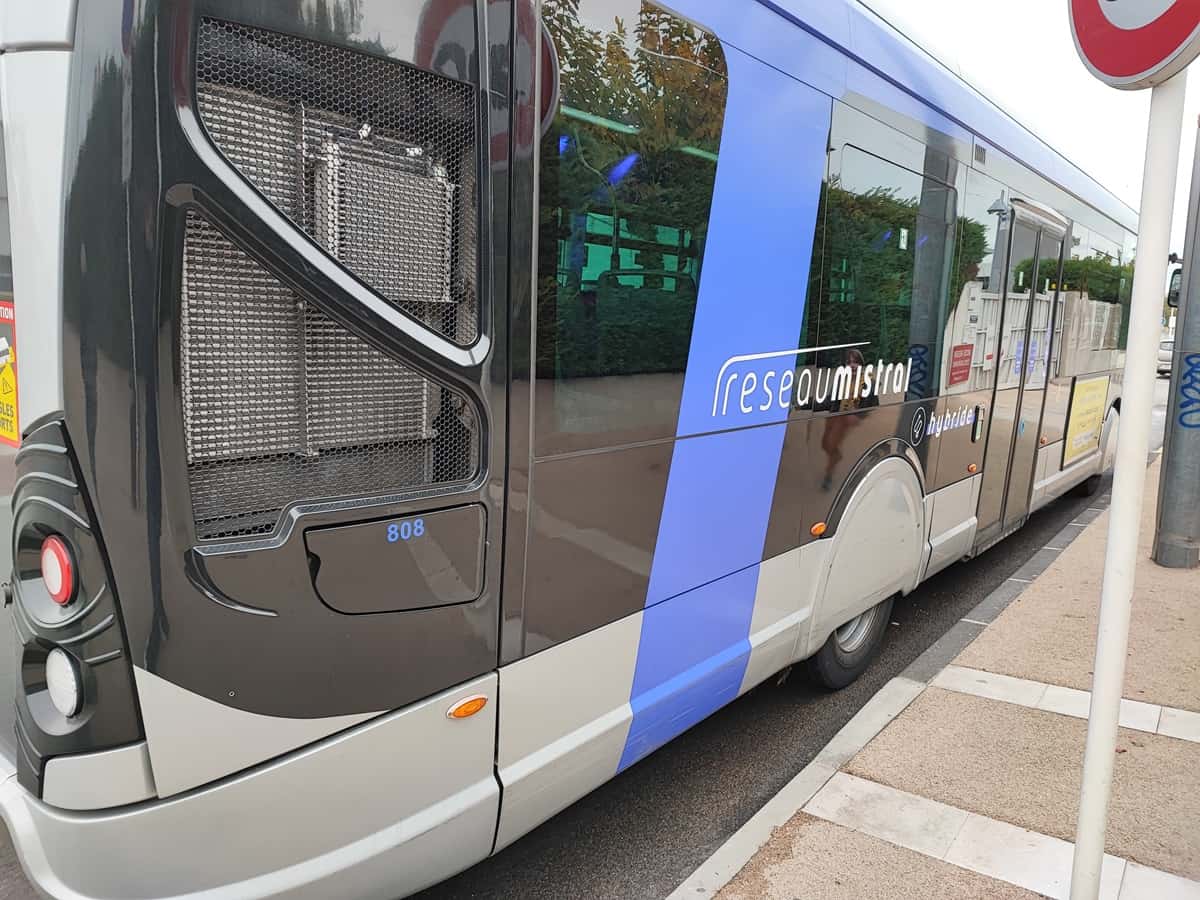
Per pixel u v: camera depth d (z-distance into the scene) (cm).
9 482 179
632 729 258
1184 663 423
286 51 158
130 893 163
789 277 303
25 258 153
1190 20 169
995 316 505
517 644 216
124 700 156
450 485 194
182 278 150
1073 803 300
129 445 150
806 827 287
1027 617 495
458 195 189
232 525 163
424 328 184
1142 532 711
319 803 181
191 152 147
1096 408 806
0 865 269
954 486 479
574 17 210
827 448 342
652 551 257
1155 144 183
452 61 183
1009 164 500
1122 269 836
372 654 183
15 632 167
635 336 239
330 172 167
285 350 167
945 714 371
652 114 236
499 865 291
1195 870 262
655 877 285
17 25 149
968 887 256
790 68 290
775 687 433
